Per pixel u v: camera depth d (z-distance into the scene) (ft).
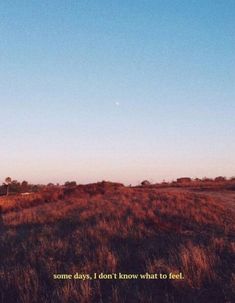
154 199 91.20
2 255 43.06
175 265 34.09
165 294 29.60
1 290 32.14
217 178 208.85
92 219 63.67
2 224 69.92
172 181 212.23
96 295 30.40
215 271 33.14
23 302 29.40
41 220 66.69
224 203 84.69
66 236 49.37
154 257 37.50
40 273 35.29
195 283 30.99
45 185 239.71
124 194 108.37
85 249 42.37
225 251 39.27
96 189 130.11
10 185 202.90
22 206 109.60
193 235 49.37
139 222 57.77
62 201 100.22
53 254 41.16
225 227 52.65
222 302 27.94
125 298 29.25
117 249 42.57
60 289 30.40
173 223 57.41
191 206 76.43
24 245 45.37
